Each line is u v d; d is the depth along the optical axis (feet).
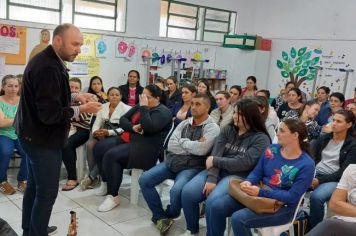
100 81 14.98
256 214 6.62
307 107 11.98
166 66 19.38
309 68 20.93
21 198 10.10
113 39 16.94
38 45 14.67
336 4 19.85
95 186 11.32
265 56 22.41
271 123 9.56
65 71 6.44
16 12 14.38
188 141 8.67
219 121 11.68
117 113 11.73
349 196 6.44
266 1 23.13
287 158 6.96
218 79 22.02
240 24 23.16
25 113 6.30
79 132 11.44
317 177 8.48
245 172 7.89
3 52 13.83
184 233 8.38
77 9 16.06
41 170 6.51
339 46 19.72
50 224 8.65
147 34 18.37
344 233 5.88
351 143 8.55
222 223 7.18
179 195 8.27
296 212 6.88
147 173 8.84
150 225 9.04
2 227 5.75
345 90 19.53
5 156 10.24
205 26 21.53
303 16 21.35
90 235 8.31
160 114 9.85
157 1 18.48
